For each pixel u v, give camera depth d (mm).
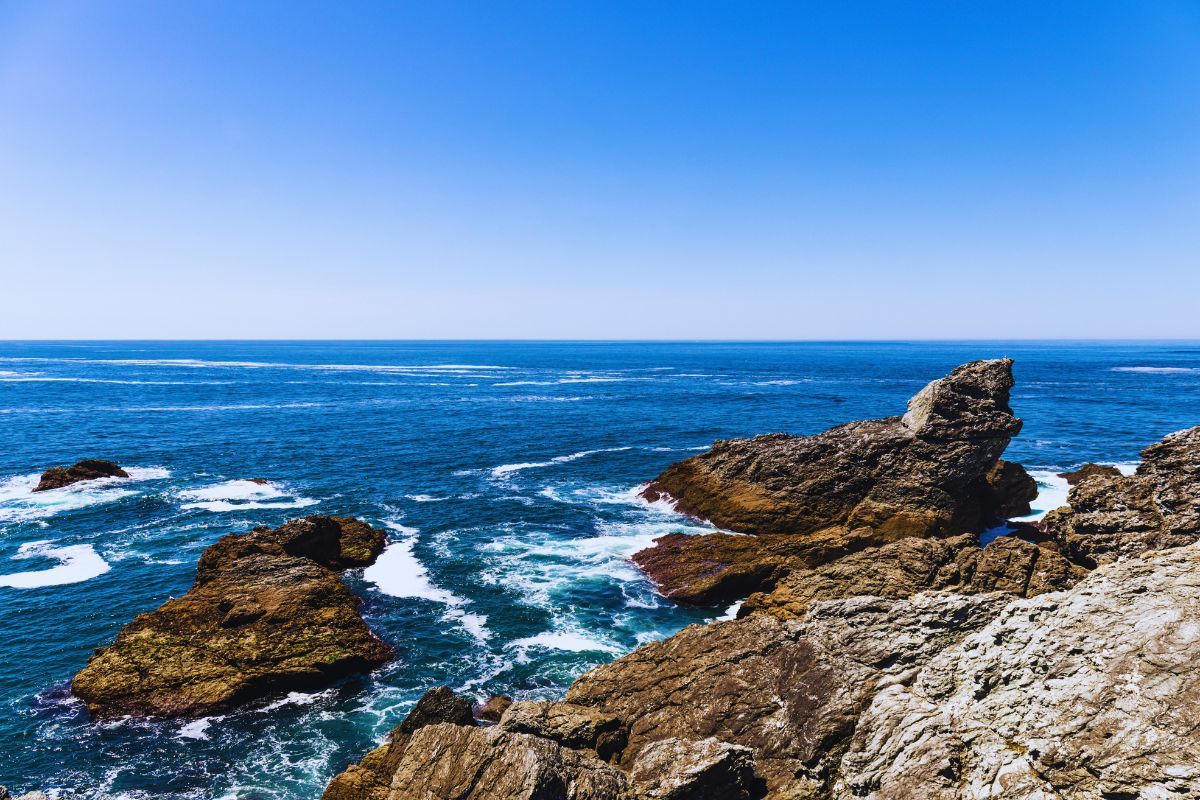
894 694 15531
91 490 49625
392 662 26797
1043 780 12250
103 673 24438
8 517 42938
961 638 17047
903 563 28812
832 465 41125
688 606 31766
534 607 31516
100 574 34469
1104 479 33812
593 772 14930
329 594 29453
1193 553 15789
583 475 56938
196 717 23141
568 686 25297
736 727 17125
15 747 21516
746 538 36938
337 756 21516
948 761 13227
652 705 18969
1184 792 10961
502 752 15031
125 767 20859
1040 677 14266
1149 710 12391
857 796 13938
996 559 27531
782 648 19109
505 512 45844
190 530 41344
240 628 26953
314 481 53906
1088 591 15695
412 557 37438
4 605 30797
